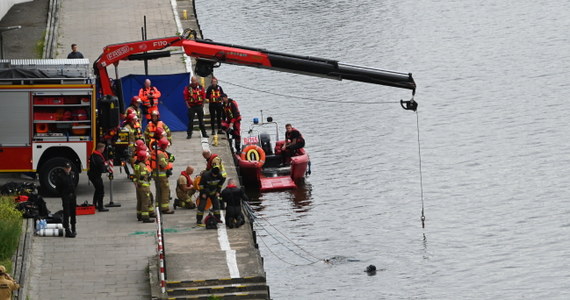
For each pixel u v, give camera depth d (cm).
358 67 7731
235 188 7538
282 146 10400
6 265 6825
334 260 8738
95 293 6625
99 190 7769
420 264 8669
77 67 8100
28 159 7906
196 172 8606
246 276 6731
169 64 11088
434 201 10150
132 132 8150
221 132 9662
